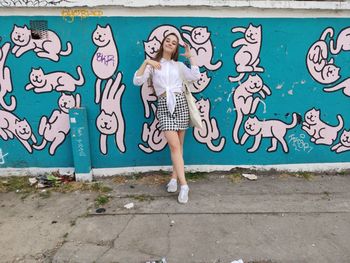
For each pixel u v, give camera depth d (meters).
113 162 4.70
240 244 3.45
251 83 4.53
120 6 4.19
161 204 4.11
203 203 4.12
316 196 4.29
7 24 4.25
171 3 4.16
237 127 4.66
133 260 3.26
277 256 3.30
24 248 3.45
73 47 4.34
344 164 4.83
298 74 4.52
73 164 4.71
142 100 4.51
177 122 4.02
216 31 4.34
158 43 4.35
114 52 4.36
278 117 4.65
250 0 4.19
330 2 4.24
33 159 4.69
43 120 4.56
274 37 4.39
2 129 4.58
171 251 3.36
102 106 4.52
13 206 4.12
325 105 4.64
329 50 4.46
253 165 4.80
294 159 4.81
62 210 4.03
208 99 4.56
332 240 3.52
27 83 4.44
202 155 4.74
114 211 3.99
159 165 4.74
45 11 4.22
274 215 3.91
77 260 3.27
